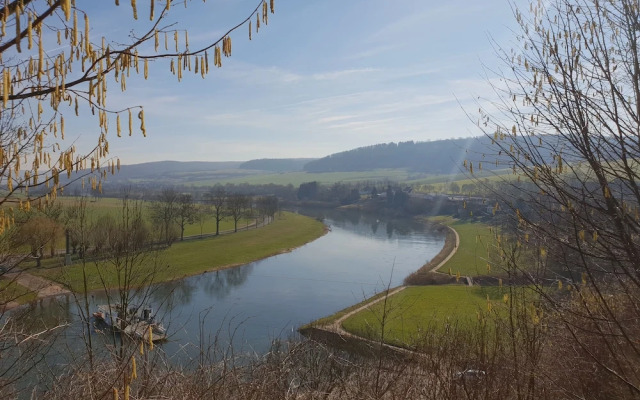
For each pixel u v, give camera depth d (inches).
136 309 315.6
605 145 195.5
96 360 250.2
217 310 1202.6
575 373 255.8
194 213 2610.7
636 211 190.9
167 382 255.9
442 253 1873.8
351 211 4510.3
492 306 288.4
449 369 268.7
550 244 209.3
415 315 916.6
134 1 111.1
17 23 98.1
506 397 264.1
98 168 149.3
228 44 134.3
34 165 149.9
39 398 238.8
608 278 230.5
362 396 287.1
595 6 205.0
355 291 1551.4
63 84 119.4
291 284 1665.8
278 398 279.0
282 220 3718.0
